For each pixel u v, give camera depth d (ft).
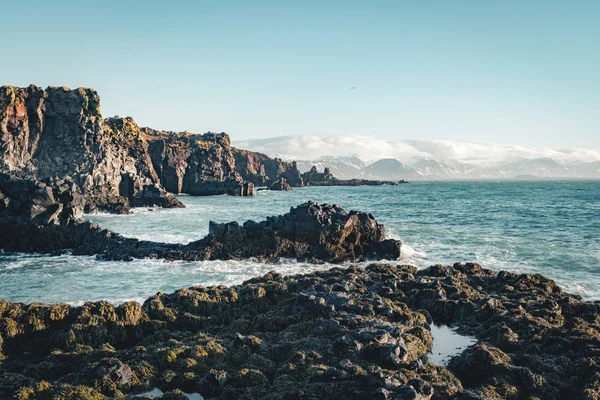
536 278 100.01
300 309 78.64
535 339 69.31
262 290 91.30
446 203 386.52
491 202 394.32
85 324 73.61
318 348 62.90
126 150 461.78
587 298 100.42
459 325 80.18
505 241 170.60
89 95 389.60
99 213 289.12
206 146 594.65
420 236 183.11
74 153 367.86
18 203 170.09
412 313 78.95
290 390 52.75
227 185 548.31
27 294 106.52
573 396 55.11
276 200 447.83
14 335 72.95
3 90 350.84
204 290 91.91
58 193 176.24
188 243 159.74
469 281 101.35
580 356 62.80
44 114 369.91
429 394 50.78
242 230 148.46
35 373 61.52
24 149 357.41
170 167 533.96
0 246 164.96
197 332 76.79
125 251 150.20
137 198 349.61
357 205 367.86
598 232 193.26
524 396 55.52
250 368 59.98
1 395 53.83
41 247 163.63
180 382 57.77
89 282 116.88
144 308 81.56
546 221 236.02
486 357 60.90
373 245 148.05
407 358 60.03
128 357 63.46
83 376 57.67
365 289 89.10
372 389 50.62
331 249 142.92
